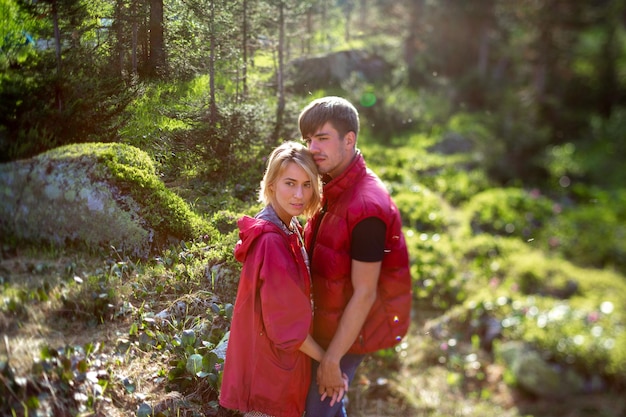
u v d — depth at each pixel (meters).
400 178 8.98
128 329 2.10
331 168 1.99
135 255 2.17
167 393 2.03
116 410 1.87
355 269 1.92
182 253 2.24
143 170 2.18
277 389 1.82
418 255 6.31
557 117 20.41
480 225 9.45
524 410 4.75
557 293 7.30
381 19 17.53
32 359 1.79
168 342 2.15
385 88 12.78
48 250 2.05
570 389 5.13
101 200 2.08
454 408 4.26
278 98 3.14
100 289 2.08
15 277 1.95
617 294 7.36
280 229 1.85
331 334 1.99
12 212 1.99
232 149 2.43
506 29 23.72
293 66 3.89
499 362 5.33
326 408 2.02
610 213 12.51
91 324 2.04
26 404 1.68
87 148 2.10
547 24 20.27
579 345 5.41
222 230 2.33
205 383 2.13
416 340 5.18
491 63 24.66
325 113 1.97
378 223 1.92
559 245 9.71
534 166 15.92
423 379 4.61
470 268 7.25
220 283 2.29
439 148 14.04
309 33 5.20
